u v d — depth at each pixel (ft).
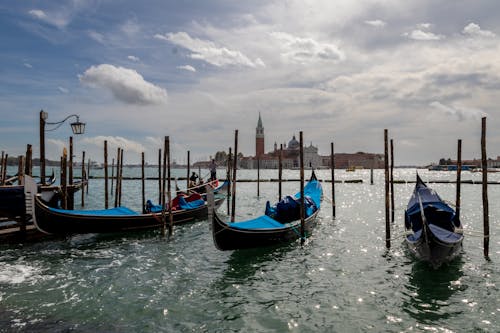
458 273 34.09
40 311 26.11
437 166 498.69
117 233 49.42
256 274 34.30
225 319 25.09
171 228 49.80
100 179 225.76
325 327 23.98
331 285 31.35
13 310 26.21
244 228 39.93
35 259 38.78
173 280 32.60
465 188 154.92
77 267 36.09
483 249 41.01
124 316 25.49
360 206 88.48
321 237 49.85
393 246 44.68
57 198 54.19
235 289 30.48
